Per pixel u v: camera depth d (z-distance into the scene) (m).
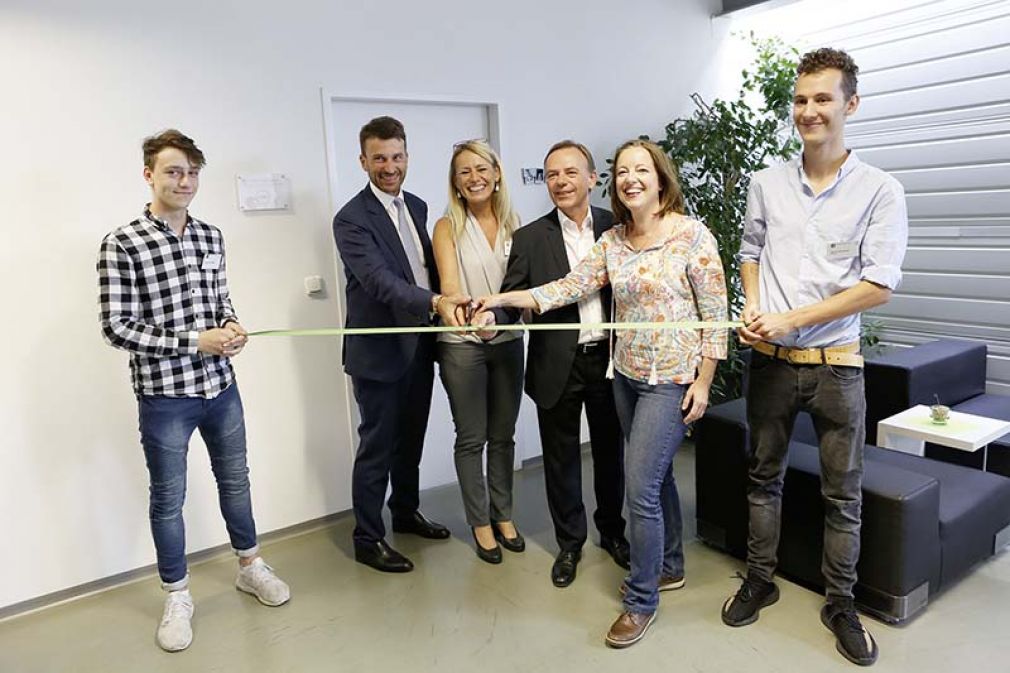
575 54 4.02
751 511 2.50
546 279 2.60
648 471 2.29
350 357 2.81
